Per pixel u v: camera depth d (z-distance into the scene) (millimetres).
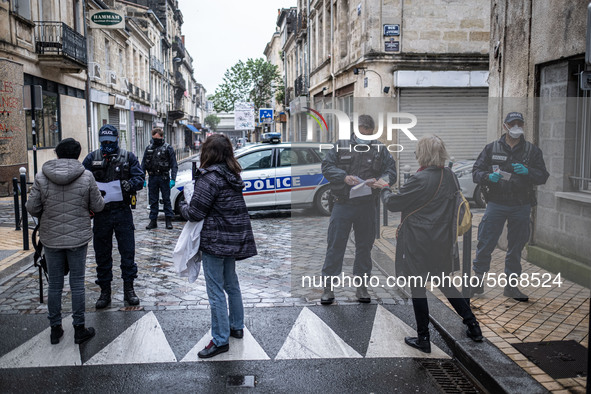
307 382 3674
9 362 3977
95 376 3760
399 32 16031
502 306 4836
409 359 4059
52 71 18922
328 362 3990
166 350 4188
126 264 5246
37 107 9836
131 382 3670
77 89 22203
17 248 7500
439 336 4488
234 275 4375
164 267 6801
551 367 3652
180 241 4078
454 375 3812
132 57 34375
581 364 3693
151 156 9641
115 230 5184
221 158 4055
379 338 4422
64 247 4164
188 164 12961
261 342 4332
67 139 4258
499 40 7324
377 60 16078
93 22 22969
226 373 3801
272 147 10930
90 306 5215
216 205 4008
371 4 15938
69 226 4188
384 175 4477
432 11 16062
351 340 4379
